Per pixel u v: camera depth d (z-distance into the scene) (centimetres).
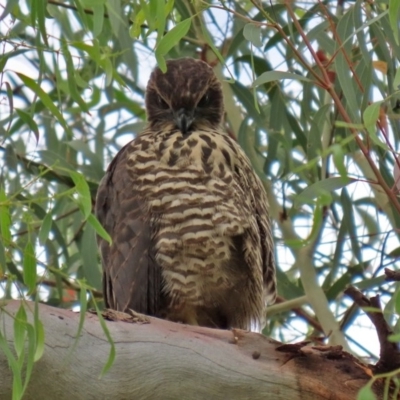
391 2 677
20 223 1121
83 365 682
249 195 1045
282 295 1293
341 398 696
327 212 1222
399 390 682
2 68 760
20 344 623
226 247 998
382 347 686
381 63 1086
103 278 1064
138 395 693
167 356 701
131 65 1056
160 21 696
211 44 753
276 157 1241
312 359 708
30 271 635
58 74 850
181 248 991
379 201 1176
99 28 711
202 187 997
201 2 795
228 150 1038
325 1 1151
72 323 688
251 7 1218
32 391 673
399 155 862
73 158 1324
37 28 779
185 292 1002
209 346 710
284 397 702
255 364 708
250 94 1156
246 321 1055
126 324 707
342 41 952
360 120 869
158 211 998
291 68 1105
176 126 1091
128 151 1055
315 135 1032
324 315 1154
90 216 634
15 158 1128
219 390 704
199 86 1111
